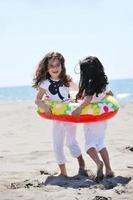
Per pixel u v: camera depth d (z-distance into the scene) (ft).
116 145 34.86
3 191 20.47
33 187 21.30
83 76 23.03
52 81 24.03
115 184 21.24
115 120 55.47
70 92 24.79
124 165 26.76
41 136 42.57
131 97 176.76
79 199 18.86
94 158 22.52
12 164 28.09
